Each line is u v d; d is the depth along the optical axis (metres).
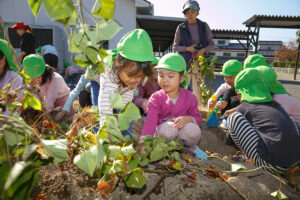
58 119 2.74
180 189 1.47
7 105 1.30
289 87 12.23
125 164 1.26
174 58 2.00
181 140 2.10
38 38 9.16
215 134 2.87
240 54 49.91
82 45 0.84
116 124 1.18
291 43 47.53
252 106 2.04
